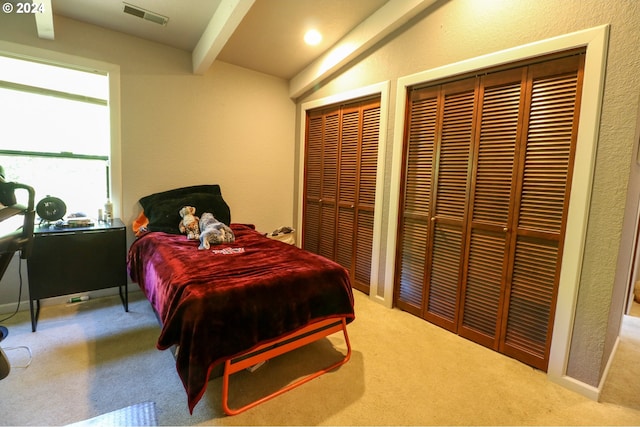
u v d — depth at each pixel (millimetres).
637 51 1476
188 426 1428
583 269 1690
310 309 1757
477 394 1701
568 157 1746
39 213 2291
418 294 2588
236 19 2197
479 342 2197
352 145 3105
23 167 2439
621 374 1904
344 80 3053
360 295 3043
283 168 3824
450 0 2178
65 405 1521
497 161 2049
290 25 2650
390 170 2678
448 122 2303
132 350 1996
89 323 2316
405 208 2646
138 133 2826
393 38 2562
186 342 1421
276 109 3672
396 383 1771
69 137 2602
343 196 3252
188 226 2625
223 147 3330
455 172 2283
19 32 2275
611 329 1780
